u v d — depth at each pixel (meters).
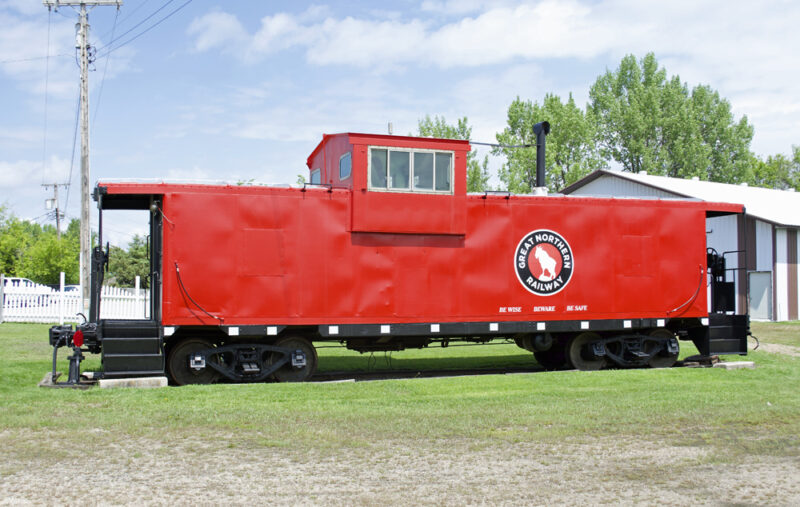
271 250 11.62
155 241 11.62
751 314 30.03
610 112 56.59
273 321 11.56
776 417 8.73
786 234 29.52
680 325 14.65
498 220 12.90
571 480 6.08
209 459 6.60
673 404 9.38
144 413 8.50
